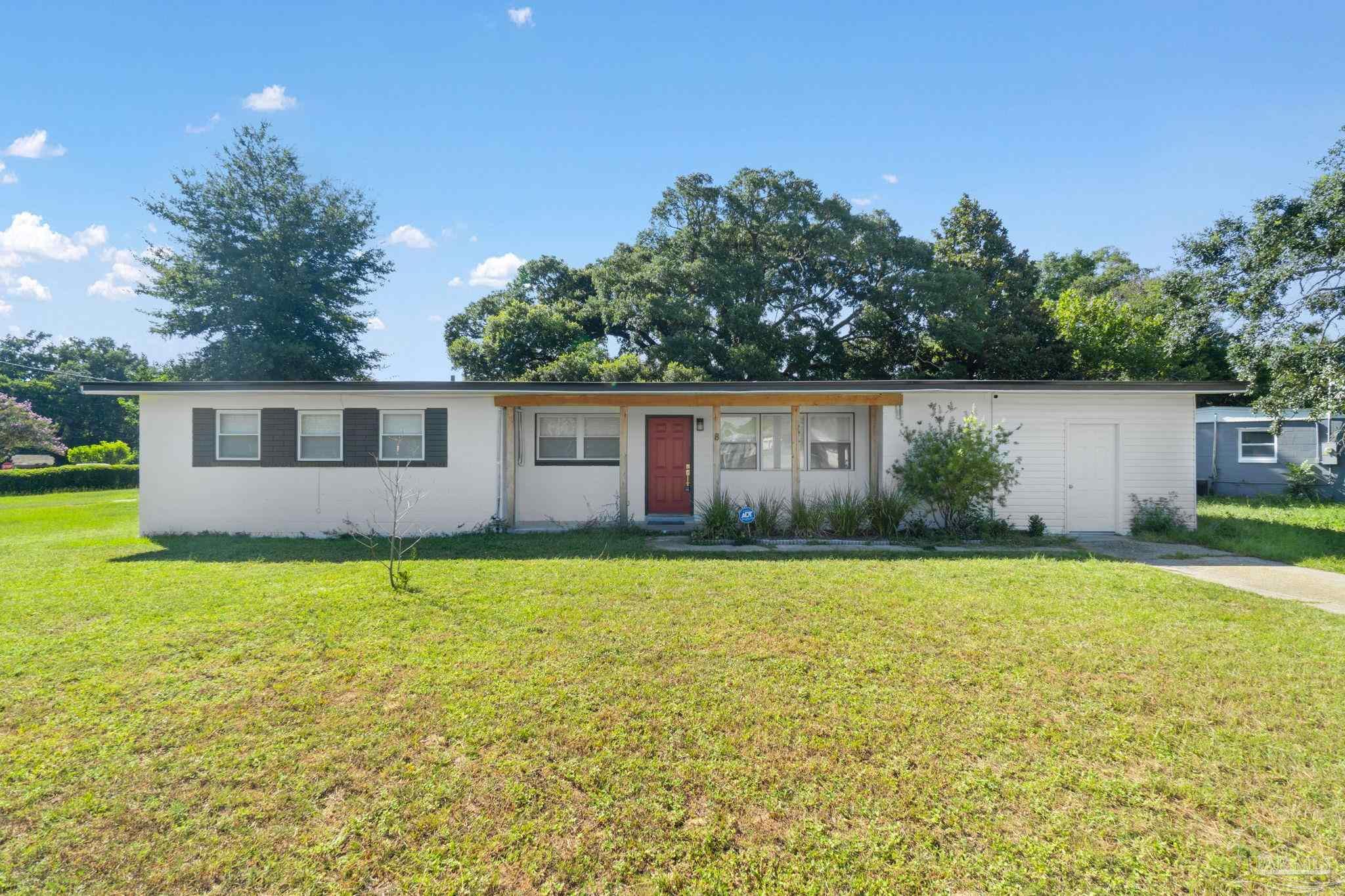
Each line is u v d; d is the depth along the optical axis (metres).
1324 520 13.77
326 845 2.94
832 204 24.67
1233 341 14.23
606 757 3.65
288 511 12.03
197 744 3.80
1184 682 4.67
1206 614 6.34
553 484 13.34
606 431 13.47
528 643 5.49
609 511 13.38
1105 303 24.80
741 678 4.74
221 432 12.14
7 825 3.06
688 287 25.48
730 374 24.23
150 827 3.06
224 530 12.06
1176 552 10.10
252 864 2.82
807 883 2.73
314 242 28.75
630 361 24.09
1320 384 12.53
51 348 53.91
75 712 4.20
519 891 2.69
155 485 12.08
